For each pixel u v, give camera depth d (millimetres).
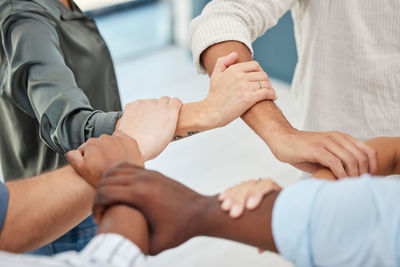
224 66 929
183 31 3799
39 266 441
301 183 521
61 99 866
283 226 499
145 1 4004
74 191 714
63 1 1136
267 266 1857
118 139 753
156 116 876
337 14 1011
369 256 452
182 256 1924
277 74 3301
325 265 478
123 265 478
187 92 3244
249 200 562
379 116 1036
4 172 1159
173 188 590
